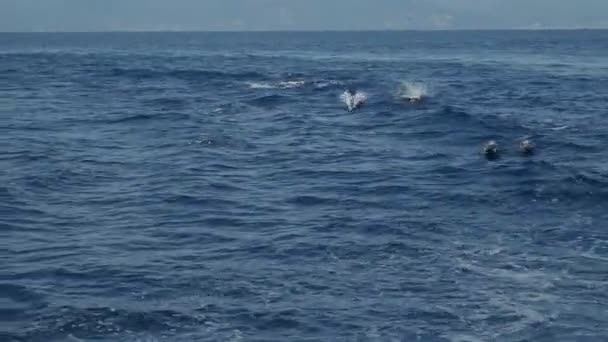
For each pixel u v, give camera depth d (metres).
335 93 49.34
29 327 13.88
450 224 20.30
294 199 23.03
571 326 14.20
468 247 18.44
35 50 121.25
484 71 70.75
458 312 14.76
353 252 18.05
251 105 44.56
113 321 14.19
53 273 16.48
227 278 16.33
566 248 18.36
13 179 24.72
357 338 13.73
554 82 58.56
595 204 22.00
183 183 24.78
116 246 18.41
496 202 22.38
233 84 56.59
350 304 15.09
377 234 19.42
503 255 17.86
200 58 95.44
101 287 15.74
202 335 13.73
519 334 13.90
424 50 120.44
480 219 20.75
